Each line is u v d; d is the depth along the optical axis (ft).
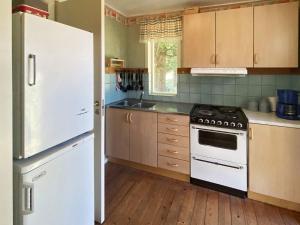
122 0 9.34
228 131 7.64
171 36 10.41
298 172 6.66
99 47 5.87
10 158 3.21
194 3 9.55
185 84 10.72
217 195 7.86
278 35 7.58
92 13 5.88
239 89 9.59
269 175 7.08
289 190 6.83
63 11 6.26
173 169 8.96
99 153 6.14
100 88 5.97
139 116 9.52
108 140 10.42
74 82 4.75
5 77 3.09
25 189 3.59
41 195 3.91
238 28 8.16
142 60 11.57
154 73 11.59
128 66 11.96
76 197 4.94
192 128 8.35
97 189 6.25
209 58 8.75
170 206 7.22
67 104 4.55
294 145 6.63
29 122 3.67
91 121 5.49
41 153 4.14
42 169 3.92
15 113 3.62
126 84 11.77
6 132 3.14
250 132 7.26
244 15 8.03
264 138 7.04
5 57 3.07
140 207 7.16
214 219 6.57
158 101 11.33
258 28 7.85
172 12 10.44
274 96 8.89
